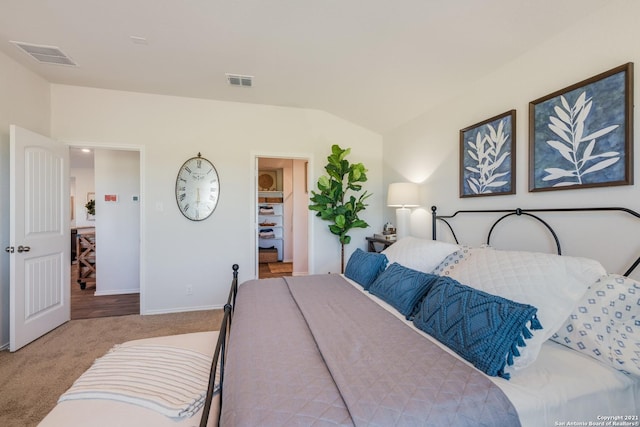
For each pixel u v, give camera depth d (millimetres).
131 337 2770
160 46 2352
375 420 829
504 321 1117
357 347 1219
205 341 1680
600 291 1271
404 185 3068
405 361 1112
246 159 3646
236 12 1927
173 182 3451
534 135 1886
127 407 1100
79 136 3188
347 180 3963
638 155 1391
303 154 3816
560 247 1754
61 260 3039
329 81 2939
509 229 2096
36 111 2904
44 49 2416
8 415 1713
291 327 1464
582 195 1633
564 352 1249
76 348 2543
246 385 977
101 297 4074
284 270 5902
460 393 943
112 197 4230
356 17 1933
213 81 3012
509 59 2086
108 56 2521
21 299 2531
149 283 3389
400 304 1701
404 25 1974
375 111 3475
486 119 2307
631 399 1106
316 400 900
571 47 1692
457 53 2148
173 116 3441
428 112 3051
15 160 2469
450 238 2705
